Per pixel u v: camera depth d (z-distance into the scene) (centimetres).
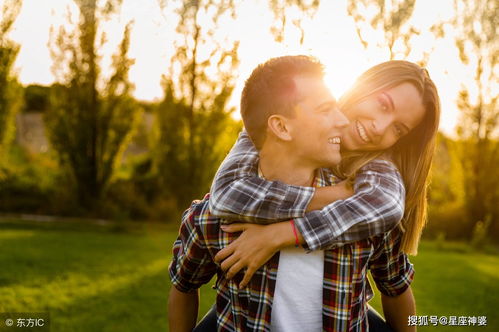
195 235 141
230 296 140
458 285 627
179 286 154
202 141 1170
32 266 622
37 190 1241
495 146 1168
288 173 133
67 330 397
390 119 143
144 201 1213
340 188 136
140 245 830
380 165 142
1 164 1230
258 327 132
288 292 132
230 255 134
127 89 1186
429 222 1197
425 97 146
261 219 130
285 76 126
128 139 1234
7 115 1149
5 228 962
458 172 1220
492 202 1186
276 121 128
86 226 1044
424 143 150
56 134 1196
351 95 149
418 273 698
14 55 1078
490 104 1112
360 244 134
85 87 1175
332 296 130
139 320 431
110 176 1227
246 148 145
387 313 167
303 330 132
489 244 1079
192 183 1188
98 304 475
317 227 126
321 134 126
